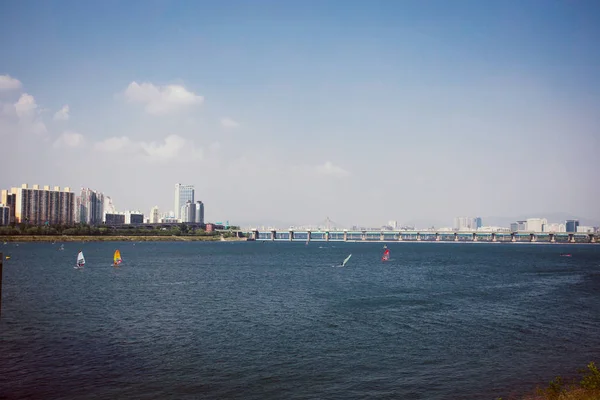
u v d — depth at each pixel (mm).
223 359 61281
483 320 84938
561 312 93125
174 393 50000
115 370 56844
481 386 52250
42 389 50844
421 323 82188
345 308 96812
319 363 59812
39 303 103438
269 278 157250
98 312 92938
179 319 85938
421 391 50875
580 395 45594
